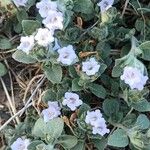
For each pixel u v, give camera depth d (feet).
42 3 0.77
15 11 0.84
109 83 0.82
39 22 0.80
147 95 0.81
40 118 0.75
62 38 0.81
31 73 0.86
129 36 0.82
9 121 0.80
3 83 0.85
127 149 0.81
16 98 0.85
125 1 0.88
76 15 0.85
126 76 0.74
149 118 0.83
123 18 0.88
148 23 0.87
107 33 0.80
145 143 0.73
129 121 0.77
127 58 0.78
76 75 0.78
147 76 0.79
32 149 0.73
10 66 0.86
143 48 0.79
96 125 0.74
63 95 0.78
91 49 0.81
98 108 0.81
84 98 0.81
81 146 0.77
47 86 0.82
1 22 0.85
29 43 0.74
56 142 0.75
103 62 0.80
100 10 0.82
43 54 0.75
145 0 0.90
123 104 0.81
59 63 0.77
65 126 0.79
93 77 0.76
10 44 0.84
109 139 0.74
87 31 0.83
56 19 0.75
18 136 0.77
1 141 0.82
